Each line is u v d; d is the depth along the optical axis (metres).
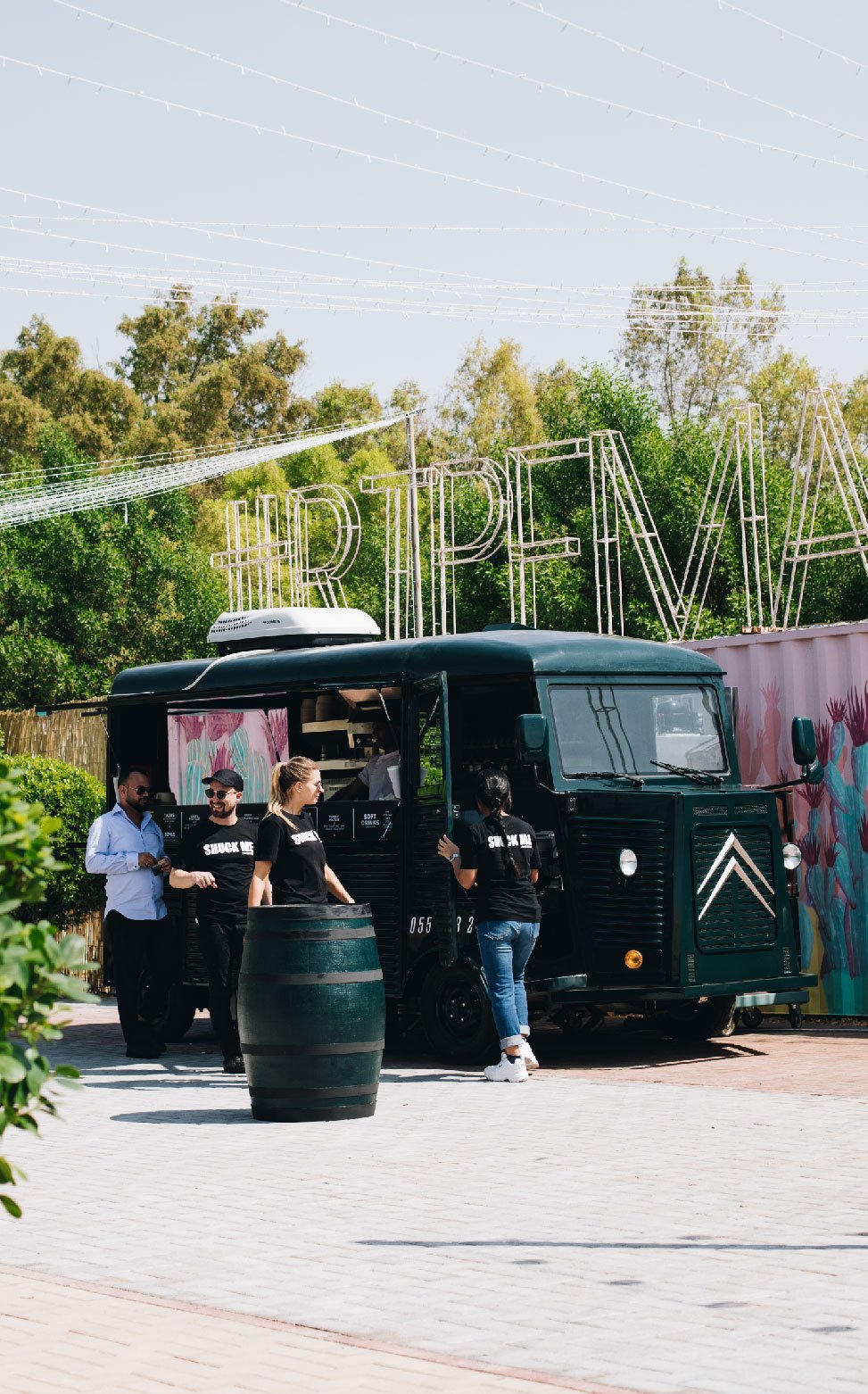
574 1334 5.07
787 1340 4.96
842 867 12.85
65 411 54.62
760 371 53.12
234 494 50.94
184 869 11.50
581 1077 10.77
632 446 34.94
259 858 10.16
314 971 9.27
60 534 34.50
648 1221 6.55
